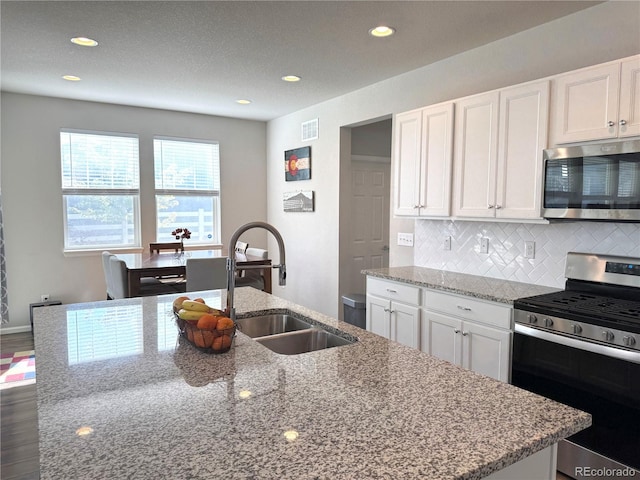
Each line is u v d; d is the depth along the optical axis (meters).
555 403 1.15
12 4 2.62
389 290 3.35
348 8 2.66
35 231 4.96
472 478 0.85
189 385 1.26
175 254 5.02
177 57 3.57
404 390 1.23
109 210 5.41
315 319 2.05
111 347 1.61
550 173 2.44
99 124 5.24
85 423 1.04
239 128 6.23
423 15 2.75
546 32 2.84
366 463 0.87
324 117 5.11
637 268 2.35
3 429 2.84
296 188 5.73
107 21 2.87
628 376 1.88
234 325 1.57
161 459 0.88
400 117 3.56
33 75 4.08
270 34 3.07
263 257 4.80
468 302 2.70
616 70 2.15
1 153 4.74
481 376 1.34
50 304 4.98
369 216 5.32
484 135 2.86
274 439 0.96
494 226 3.19
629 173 2.09
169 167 5.77
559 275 2.78
